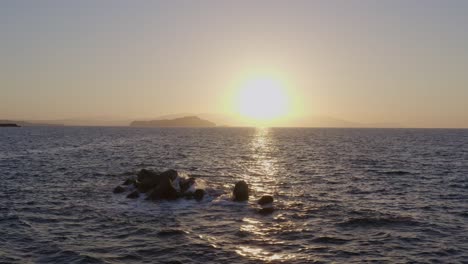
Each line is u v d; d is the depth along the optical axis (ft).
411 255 57.06
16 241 61.98
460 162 184.34
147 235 65.92
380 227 70.90
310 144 350.84
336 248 59.67
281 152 252.01
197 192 94.73
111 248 59.31
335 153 240.94
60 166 159.02
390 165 171.32
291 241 62.90
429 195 101.30
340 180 127.44
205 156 218.38
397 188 111.86
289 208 85.71
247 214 80.53
